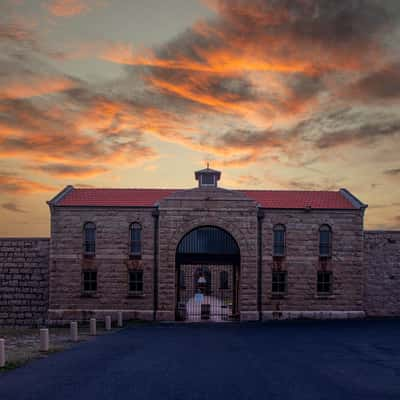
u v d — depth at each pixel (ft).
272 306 133.08
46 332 74.13
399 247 140.67
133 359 64.95
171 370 56.44
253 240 133.69
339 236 135.13
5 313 138.62
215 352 72.23
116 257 134.31
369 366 59.88
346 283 134.21
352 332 102.73
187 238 137.18
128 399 42.45
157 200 139.44
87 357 67.00
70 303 133.39
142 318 132.57
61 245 134.72
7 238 140.67
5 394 44.83
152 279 133.80
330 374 54.29
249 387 47.14
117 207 135.23
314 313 133.08
